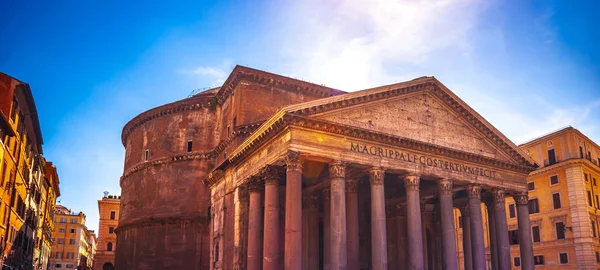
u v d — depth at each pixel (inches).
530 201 2177.7
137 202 2041.1
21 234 1815.9
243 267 1381.6
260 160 1295.5
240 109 1630.2
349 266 1278.3
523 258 1486.2
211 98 1993.1
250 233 1301.7
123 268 2031.3
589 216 1969.7
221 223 1588.3
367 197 1720.0
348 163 1205.1
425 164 1332.4
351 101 1240.2
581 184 1987.0
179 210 1887.3
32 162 1959.9
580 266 1919.3
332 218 1155.9
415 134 1338.6
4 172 1374.3
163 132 2044.8
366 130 1227.9
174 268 1814.7
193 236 1831.9
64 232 4697.3
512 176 1520.7
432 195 1595.7
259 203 1323.8
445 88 1419.8
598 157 2215.8
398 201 1663.4
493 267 1550.2
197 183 1894.7
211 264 1649.9
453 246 1309.1
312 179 1467.8
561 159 2091.5
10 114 1358.3
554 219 2055.9
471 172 1424.7
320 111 1193.4
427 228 1815.9
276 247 1195.9
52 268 4571.9
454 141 1416.1
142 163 2068.2
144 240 1925.4
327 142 1188.5
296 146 1142.3
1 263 1428.4
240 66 1657.2
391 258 1651.1
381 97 1296.8
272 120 1186.0
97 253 3545.8
